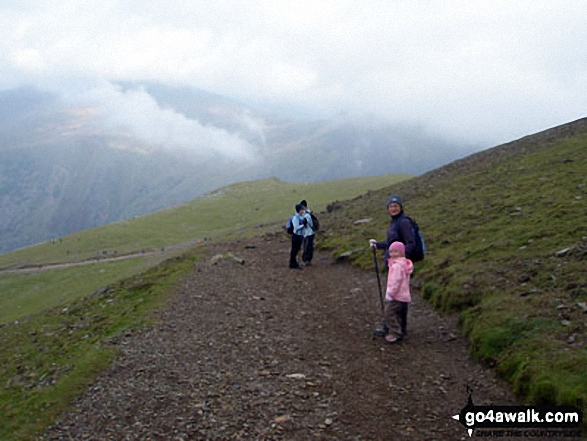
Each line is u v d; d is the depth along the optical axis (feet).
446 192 93.04
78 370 32.48
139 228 281.13
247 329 40.01
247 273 64.34
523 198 66.03
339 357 32.71
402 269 34.42
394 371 29.78
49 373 34.65
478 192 81.71
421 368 29.91
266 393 27.50
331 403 25.95
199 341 37.32
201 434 23.58
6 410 29.40
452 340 33.81
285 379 29.27
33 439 24.91
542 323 29.40
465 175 105.40
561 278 35.22
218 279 60.49
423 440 22.12
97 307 57.21
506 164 98.78
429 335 35.53
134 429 24.57
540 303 32.12
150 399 27.68
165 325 41.68
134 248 234.38
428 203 87.15
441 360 30.86
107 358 34.17
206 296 51.62
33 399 29.86
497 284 38.11
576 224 46.88
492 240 51.08
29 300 155.94
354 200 140.46
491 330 30.68
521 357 26.73
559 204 56.03
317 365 31.40
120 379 30.78
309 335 37.91
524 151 106.93
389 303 34.78
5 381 38.19
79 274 185.88
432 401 25.64
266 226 209.15
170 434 23.79
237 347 35.70
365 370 30.17
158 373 31.32
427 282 46.47
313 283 57.26
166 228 279.90
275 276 62.18
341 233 86.12
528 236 48.19
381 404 25.64
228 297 51.19
